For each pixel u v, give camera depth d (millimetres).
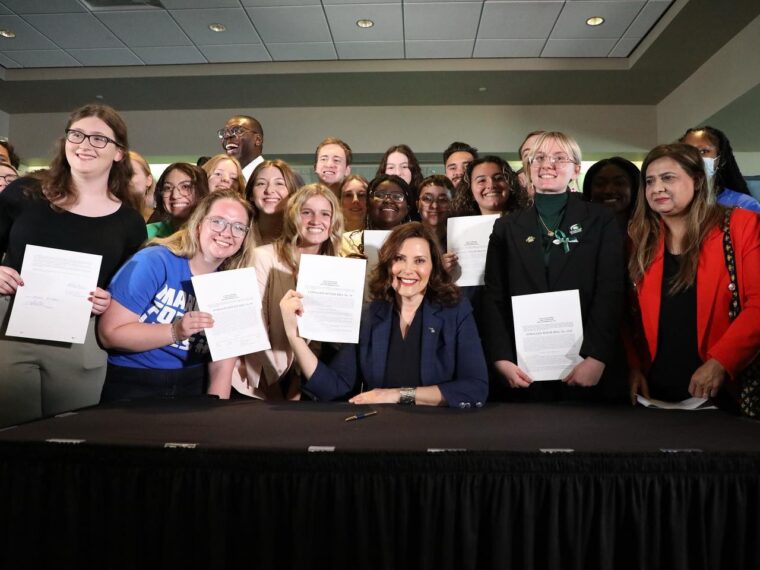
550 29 5629
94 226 1938
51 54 6258
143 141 7738
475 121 7492
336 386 1840
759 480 1135
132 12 5375
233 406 1642
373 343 1867
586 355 1809
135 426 1374
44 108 7609
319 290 1896
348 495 1163
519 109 7457
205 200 1946
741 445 1212
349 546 1167
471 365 1771
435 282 1878
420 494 1149
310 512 1162
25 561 1200
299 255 2266
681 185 1818
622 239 1992
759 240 1756
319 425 1400
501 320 2018
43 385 1960
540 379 1838
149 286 1838
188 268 1938
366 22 5523
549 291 1961
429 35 5770
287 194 2621
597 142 7422
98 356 1997
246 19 5492
